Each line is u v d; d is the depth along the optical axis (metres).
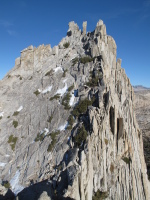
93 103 35.91
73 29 62.28
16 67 57.97
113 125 35.34
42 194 22.55
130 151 38.97
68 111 37.88
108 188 29.98
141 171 45.41
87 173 26.61
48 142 34.31
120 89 48.00
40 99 45.47
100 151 30.55
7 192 27.86
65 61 51.53
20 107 47.50
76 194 23.94
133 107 54.00
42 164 31.47
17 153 37.22
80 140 30.28
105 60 44.78
